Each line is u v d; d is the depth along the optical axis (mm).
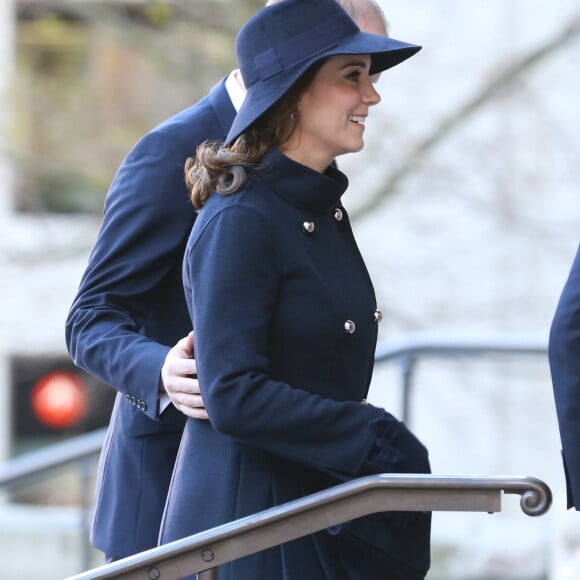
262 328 9859
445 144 38219
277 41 10141
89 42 40219
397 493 9484
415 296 39938
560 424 10219
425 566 10336
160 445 12008
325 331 10109
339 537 10156
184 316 11992
